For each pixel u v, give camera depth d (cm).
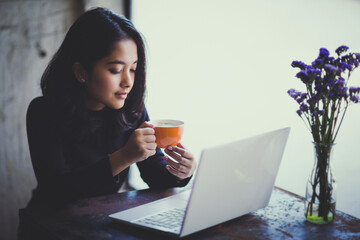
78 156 148
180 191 141
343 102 159
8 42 280
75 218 116
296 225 113
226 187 104
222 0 215
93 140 151
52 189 128
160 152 156
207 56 230
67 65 140
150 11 270
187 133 252
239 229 110
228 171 102
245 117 209
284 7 182
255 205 118
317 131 109
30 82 292
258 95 200
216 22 221
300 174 182
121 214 116
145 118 167
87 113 146
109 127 153
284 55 185
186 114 251
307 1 172
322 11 167
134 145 127
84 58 133
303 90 176
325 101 108
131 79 136
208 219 105
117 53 129
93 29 131
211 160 96
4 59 280
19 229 123
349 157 160
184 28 243
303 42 176
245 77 207
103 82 132
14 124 290
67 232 107
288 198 133
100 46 128
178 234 101
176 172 141
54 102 141
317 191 113
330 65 102
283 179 191
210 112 233
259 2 194
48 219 115
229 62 216
